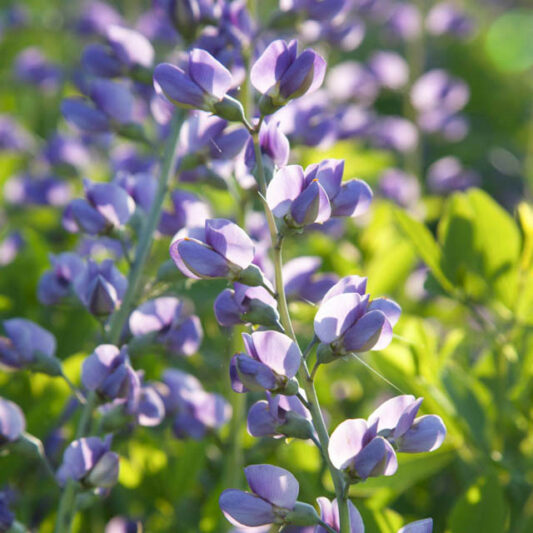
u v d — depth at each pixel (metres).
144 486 0.98
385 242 1.27
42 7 2.35
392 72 1.74
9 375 0.98
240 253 0.81
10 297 1.10
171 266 0.90
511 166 2.44
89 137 1.66
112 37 0.95
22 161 1.75
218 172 0.94
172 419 0.97
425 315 1.24
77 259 0.92
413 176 1.60
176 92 0.83
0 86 2.19
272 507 0.81
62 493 0.87
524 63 2.83
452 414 0.93
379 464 0.79
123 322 0.90
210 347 1.12
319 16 0.96
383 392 1.11
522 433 0.96
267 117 0.86
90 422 0.89
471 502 0.90
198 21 0.92
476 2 3.07
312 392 0.81
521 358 0.96
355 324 0.81
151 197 0.93
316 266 0.91
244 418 1.00
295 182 0.81
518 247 0.95
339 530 0.81
